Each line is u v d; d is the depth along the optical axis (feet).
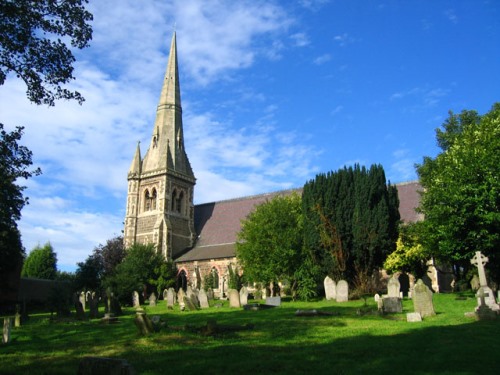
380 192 124.98
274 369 33.63
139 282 159.84
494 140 97.96
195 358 38.63
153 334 53.11
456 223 96.94
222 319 73.15
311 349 41.01
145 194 225.97
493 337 43.75
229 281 168.66
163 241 209.67
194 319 75.05
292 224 136.67
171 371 33.94
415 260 127.03
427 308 64.59
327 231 123.65
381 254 124.16
